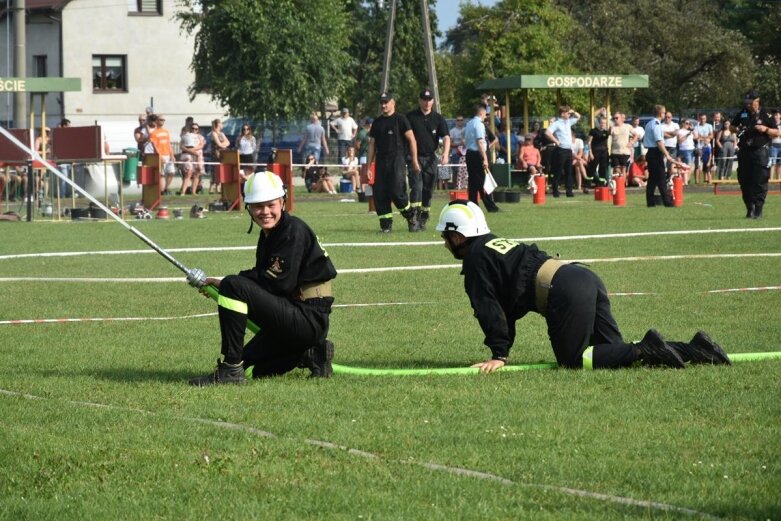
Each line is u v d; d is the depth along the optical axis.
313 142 72.81
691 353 15.47
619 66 114.19
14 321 20.84
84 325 20.38
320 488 9.93
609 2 118.00
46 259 32.03
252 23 89.06
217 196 65.94
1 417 12.84
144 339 18.78
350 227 41.44
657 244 33.22
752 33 129.75
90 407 13.30
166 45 122.38
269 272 14.51
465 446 11.28
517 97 97.56
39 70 121.06
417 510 9.31
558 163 62.34
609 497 9.59
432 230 39.28
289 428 12.12
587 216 45.34
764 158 41.34
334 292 24.20
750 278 25.47
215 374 14.73
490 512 9.22
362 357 16.88
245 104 89.88
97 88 121.31
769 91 120.50
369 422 12.37
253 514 9.30
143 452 11.20
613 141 65.25
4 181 56.88
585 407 12.98
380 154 38.09
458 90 112.56
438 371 15.30
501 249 15.41
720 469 10.38
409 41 130.00
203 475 10.40
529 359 16.48
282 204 14.62
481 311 15.34
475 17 106.56
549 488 9.84
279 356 15.16
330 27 93.81
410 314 21.17
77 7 119.81
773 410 12.73
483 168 46.94
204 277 15.16
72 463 10.84
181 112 123.25
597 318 15.55
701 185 69.88
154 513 9.41
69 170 56.22
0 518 9.39
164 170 66.94
